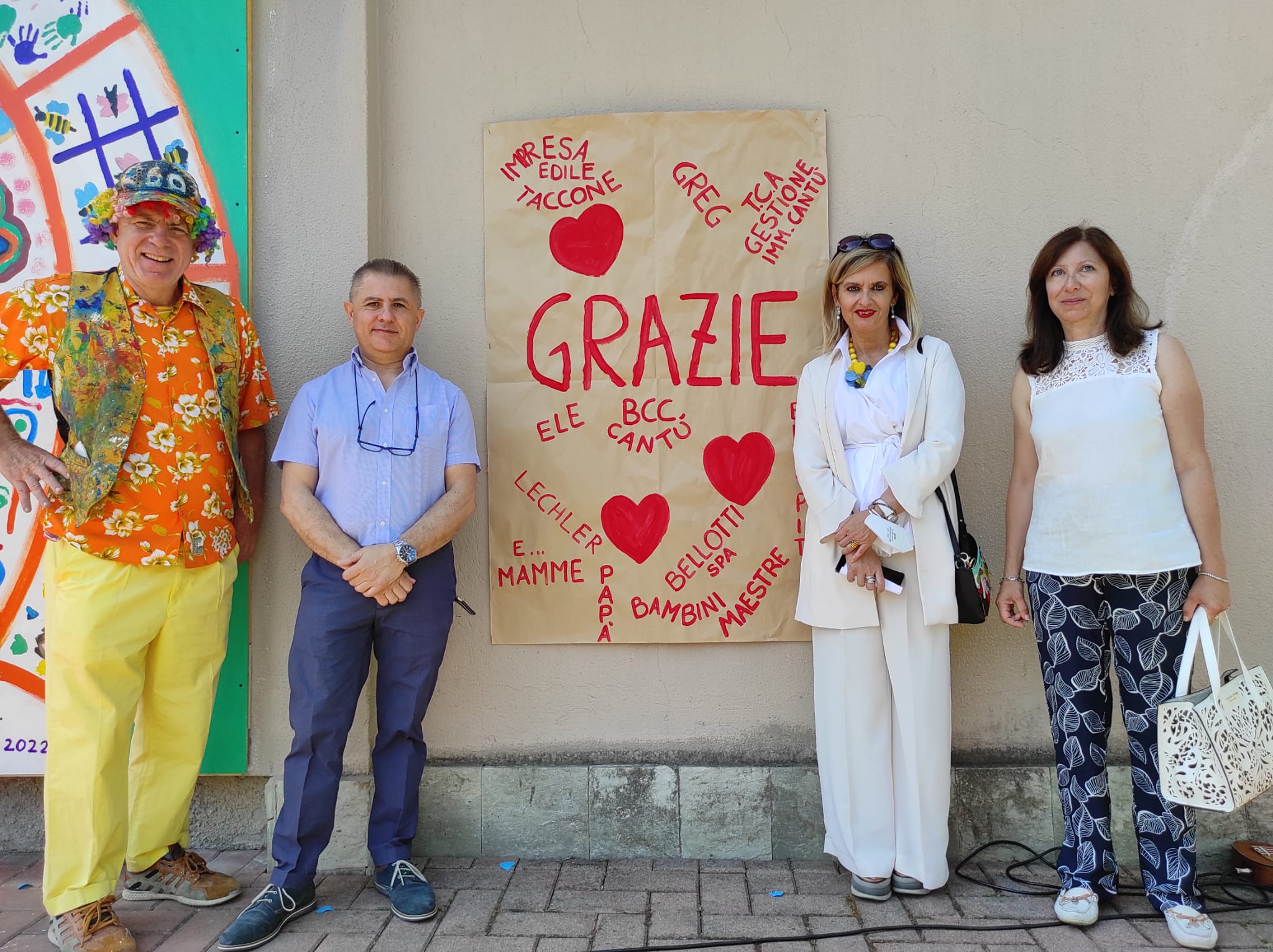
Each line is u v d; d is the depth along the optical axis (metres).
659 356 2.87
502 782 2.82
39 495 2.25
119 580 2.30
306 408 2.48
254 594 2.81
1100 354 2.38
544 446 2.89
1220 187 2.79
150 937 2.31
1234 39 2.79
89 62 2.84
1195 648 2.18
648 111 2.91
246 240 2.82
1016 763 2.79
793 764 2.83
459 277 2.91
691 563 2.86
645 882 2.61
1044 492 2.42
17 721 2.80
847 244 2.55
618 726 2.87
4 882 2.65
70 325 2.30
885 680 2.47
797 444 2.58
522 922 2.36
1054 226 2.83
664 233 2.88
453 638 2.90
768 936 2.26
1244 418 2.78
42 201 2.86
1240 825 2.69
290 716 2.43
